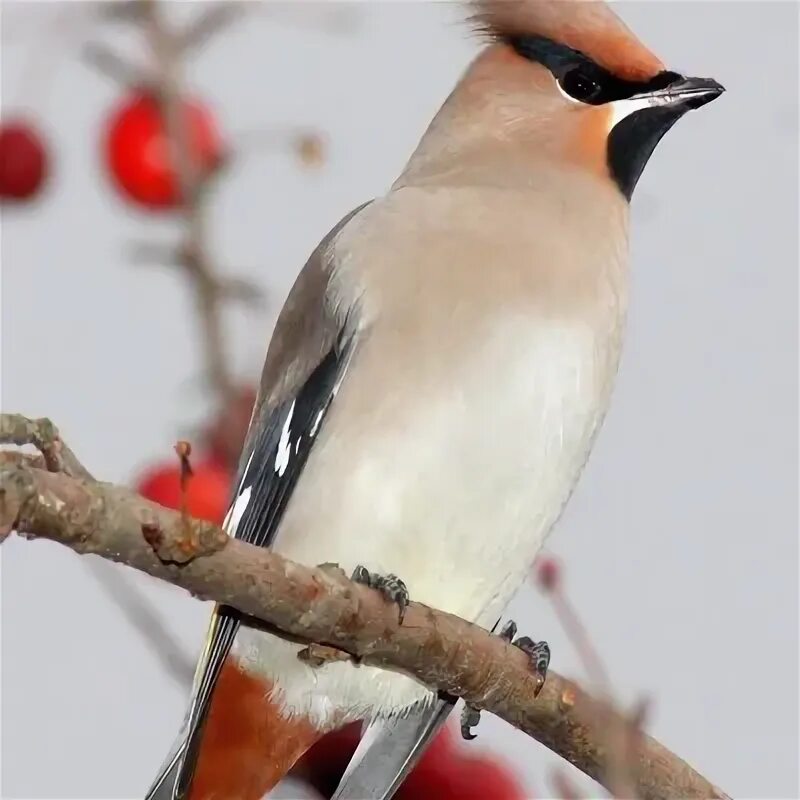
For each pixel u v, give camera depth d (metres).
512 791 9.05
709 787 8.00
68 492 6.04
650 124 9.62
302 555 8.46
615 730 6.18
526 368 8.50
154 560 6.30
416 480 8.37
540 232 8.87
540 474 8.55
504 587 8.74
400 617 7.57
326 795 9.69
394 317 8.57
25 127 9.88
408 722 9.07
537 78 9.70
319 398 8.74
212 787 8.73
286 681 8.62
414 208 8.99
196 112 9.48
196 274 9.23
